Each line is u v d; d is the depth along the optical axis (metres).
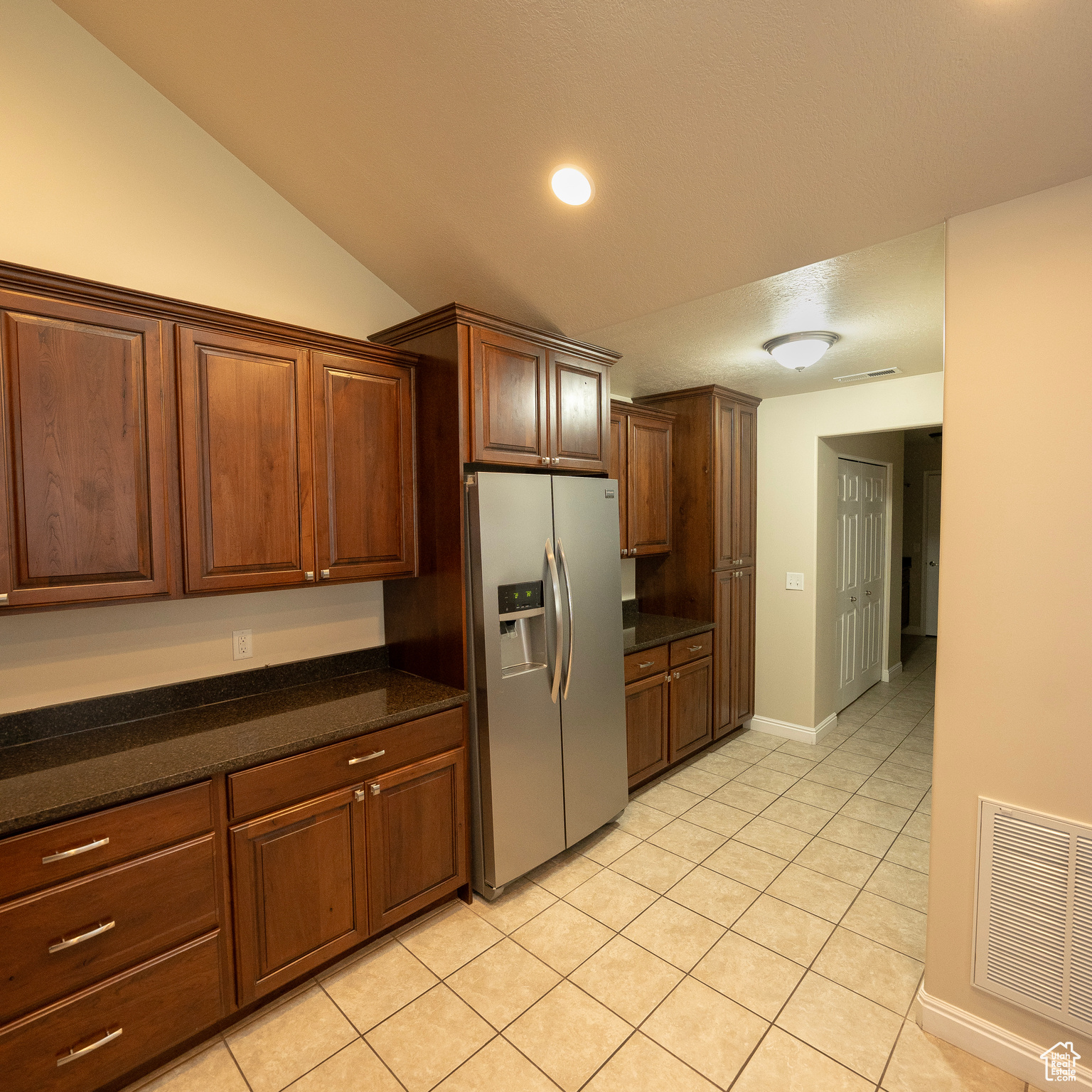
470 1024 1.77
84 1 1.74
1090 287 1.46
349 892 1.95
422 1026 1.77
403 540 2.40
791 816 3.01
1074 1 1.14
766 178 1.70
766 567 4.17
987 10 1.19
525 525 2.38
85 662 1.89
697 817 3.01
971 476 1.64
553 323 2.62
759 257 1.99
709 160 1.69
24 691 1.79
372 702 2.17
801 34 1.33
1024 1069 1.59
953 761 1.71
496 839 2.29
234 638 2.22
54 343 1.55
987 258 1.60
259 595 2.29
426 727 2.16
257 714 2.05
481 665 2.26
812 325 2.62
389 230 2.30
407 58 1.60
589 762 2.67
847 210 1.73
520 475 2.36
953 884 1.71
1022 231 1.54
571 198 1.91
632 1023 1.77
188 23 1.69
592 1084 1.58
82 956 1.44
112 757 1.67
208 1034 1.73
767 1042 1.71
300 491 2.06
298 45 1.65
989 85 1.32
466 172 1.92
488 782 2.28
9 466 1.49
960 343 1.64
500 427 2.37
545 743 2.46
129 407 1.68
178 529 1.79
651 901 2.35
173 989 1.58
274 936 1.78
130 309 1.68
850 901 2.34
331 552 2.16
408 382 2.39
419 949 2.09
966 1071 1.62
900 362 3.20
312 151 2.04
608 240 2.06
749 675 4.17
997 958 1.64
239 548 1.91
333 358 2.14
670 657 3.37
